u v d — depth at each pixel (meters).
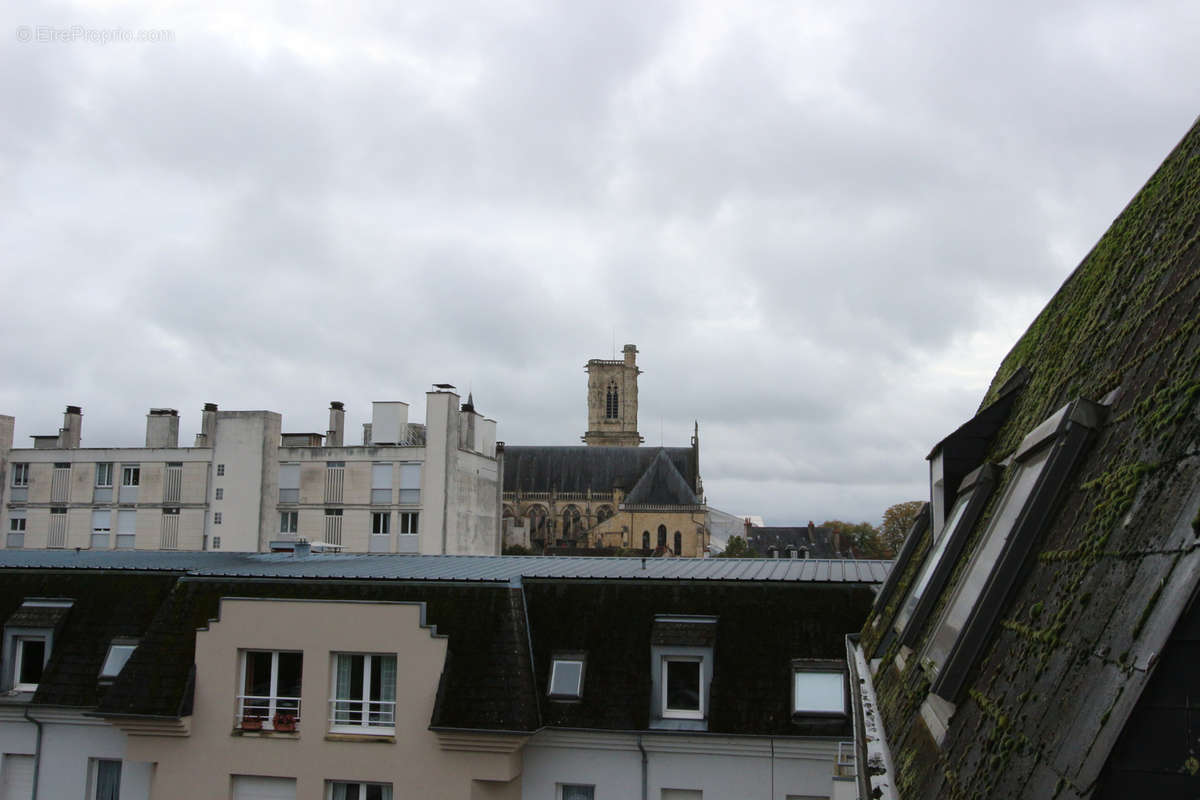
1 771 28.19
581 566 31.17
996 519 8.49
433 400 92.62
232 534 92.56
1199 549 3.79
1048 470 6.90
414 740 24.39
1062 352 10.89
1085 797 3.65
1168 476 4.64
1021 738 4.89
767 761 23.88
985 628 6.89
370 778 24.48
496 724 23.69
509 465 185.75
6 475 97.31
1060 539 6.29
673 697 25.52
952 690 6.88
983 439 13.31
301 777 24.83
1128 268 9.04
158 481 94.81
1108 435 6.45
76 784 27.39
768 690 24.44
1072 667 4.63
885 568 30.16
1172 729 3.57
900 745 8.73
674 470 178.25
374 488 92.62
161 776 25.73
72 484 96.44
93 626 29.14
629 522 173.00
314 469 93.69
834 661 24.48
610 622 26.02
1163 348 5.98
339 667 25.66
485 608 25.42
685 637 25.31
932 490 15.88
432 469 91.88
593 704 24.94
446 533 91.19
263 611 25.86
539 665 25.77
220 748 25.45
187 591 27.66
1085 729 4.01
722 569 29.66
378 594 26.28
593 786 24.58
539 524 181.50
